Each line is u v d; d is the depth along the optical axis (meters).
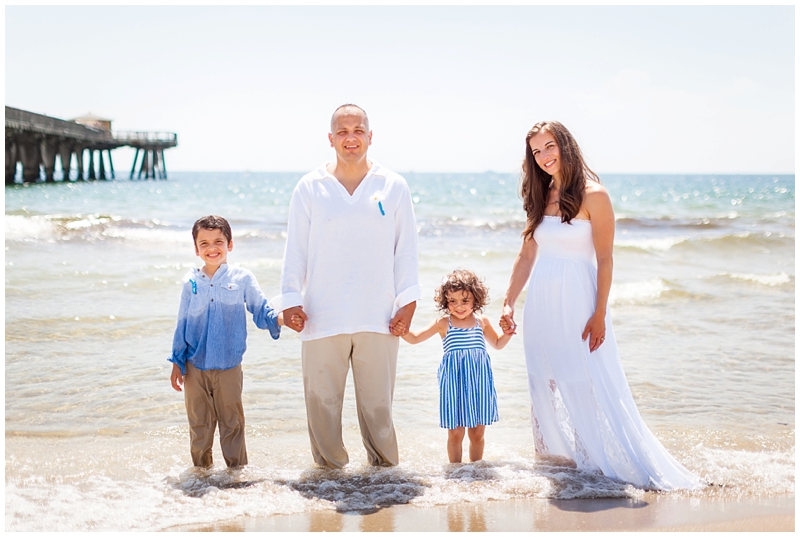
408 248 3.73
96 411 4.59
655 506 3.05
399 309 3.66
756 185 70.00
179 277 9.48
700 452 3.87
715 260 12.98
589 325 3.52
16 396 4.83
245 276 3.73
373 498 3.15
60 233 13.72
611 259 3.55
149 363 5.70
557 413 3.71
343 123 3.57
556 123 3.58
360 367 3.67
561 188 3.59
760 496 3.20
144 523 2.83
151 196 30.59
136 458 3.78
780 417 4.59
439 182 82.12
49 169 36.16
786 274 10.62
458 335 3.86
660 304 8.67
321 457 3.68
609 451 3.44
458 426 3.75
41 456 3.76
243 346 3.66
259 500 3.11
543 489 3.26
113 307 7.64
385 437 3.68
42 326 6.73
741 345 6.64
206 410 3.65
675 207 28.41
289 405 4.84
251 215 22.05
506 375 5.71
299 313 3.56
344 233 3.61
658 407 4.82
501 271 11.13
